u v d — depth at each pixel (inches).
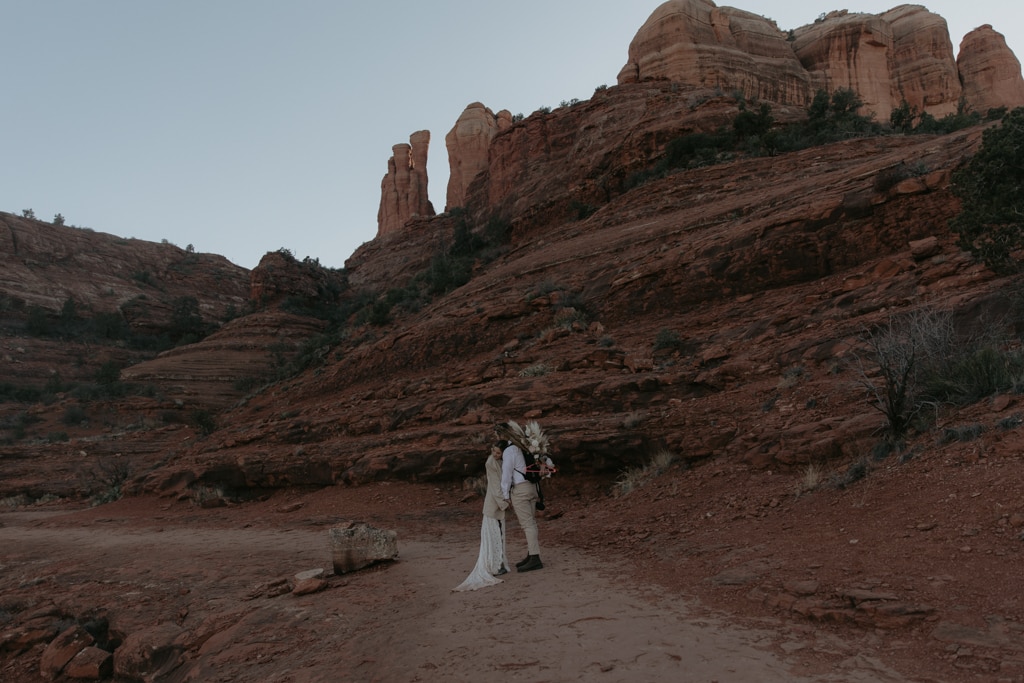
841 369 486.3
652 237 1169.4
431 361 1155.9
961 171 507.8
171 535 637.9
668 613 203.5
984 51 3093.0
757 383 551.8
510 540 390.9
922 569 191.8
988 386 318.0
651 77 2544.3
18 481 1425.9
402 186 4613.7
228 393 2233.0
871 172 844.0
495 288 1357.0
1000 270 477.4
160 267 4116.6
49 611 375.6
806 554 231.5
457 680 166.7
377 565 351.6
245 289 4343.0
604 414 619.5
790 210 856.9
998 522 203.2
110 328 3235.7
